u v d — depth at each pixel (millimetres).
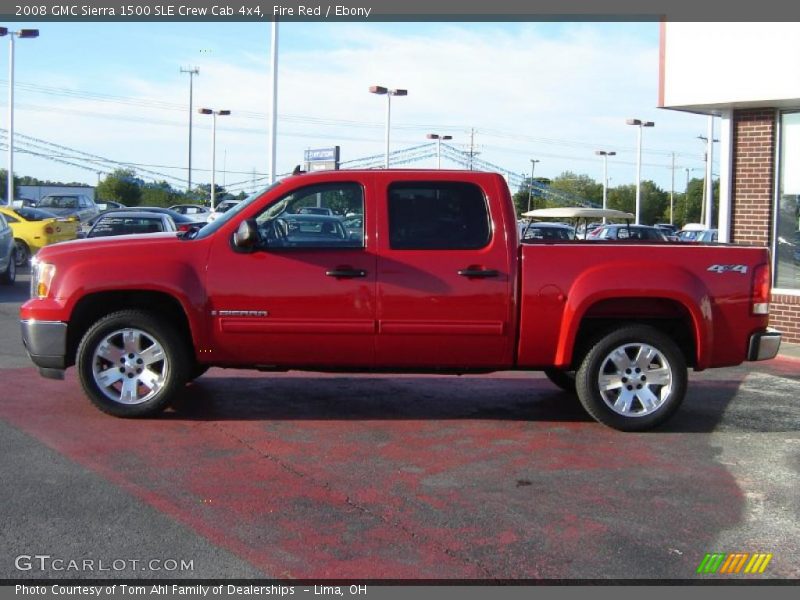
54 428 6750
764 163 12820
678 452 6523
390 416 7438
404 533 4812
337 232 6914
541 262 6863
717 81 12453
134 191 60844
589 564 4461
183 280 6793
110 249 6922
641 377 7074
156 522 4895
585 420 7465
